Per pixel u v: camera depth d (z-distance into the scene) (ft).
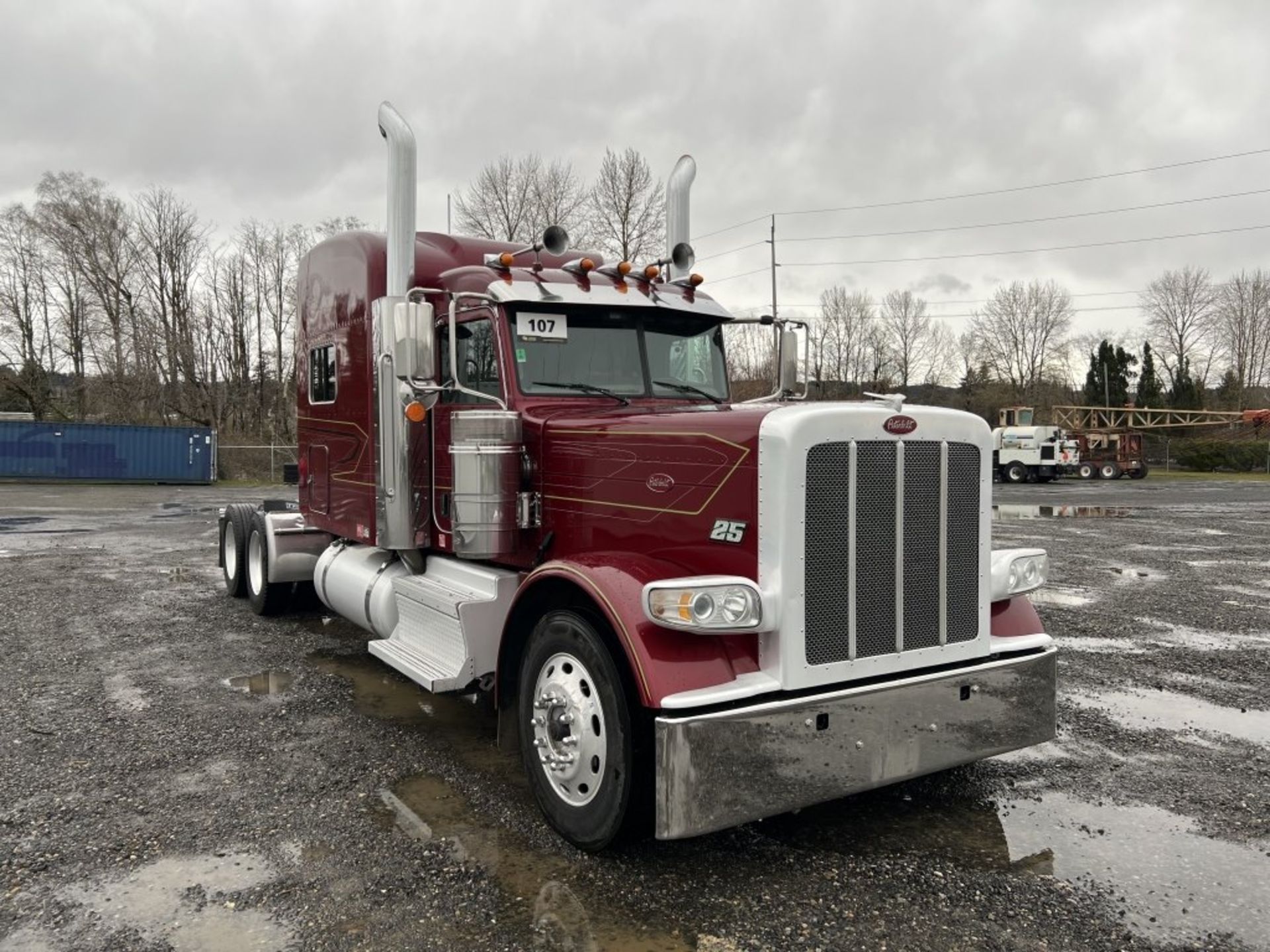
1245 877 11.40
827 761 11.20
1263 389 238.27
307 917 10.26
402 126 17.15
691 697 10.49
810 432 11.13
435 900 10.66
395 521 17.52
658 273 17.24
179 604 28.45
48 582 32.30
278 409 161.89
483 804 13.48
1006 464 128.88
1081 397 241.35
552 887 11.01
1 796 13.53
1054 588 32.60
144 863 11.51
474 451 14.92
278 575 25.57
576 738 11.88
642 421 13.25
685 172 21.80
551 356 16.10
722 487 11.83
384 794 13.82
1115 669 21.35
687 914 10.44
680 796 10.34
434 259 18.83
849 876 11.38
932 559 12.27
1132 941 9.93
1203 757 15.66
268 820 12.81
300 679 20.13
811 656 11.24
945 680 12.18
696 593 10.69
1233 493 98.32
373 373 19.04
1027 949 9.77
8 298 155.84
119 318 153.58
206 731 16.60
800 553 11.10
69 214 151.53
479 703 17.47
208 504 69.46
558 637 12.27
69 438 94.58
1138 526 56.90
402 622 17.63
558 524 14.92
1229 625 26.30
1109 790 14.20
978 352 252.21
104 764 14.87
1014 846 12.27
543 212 111.55
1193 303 241.76
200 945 9.68
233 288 164.35
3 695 18.61
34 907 10.42
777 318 19.10
